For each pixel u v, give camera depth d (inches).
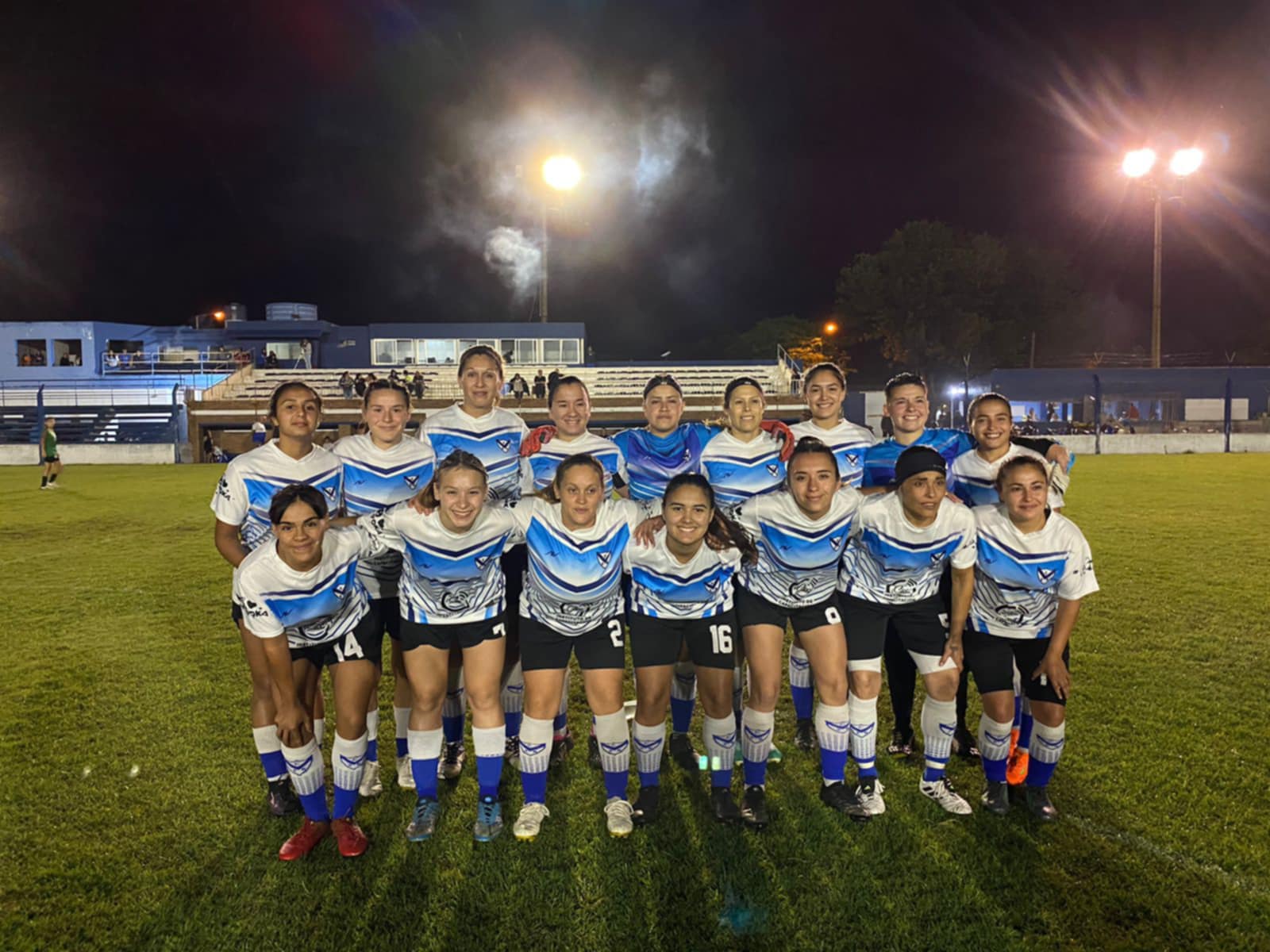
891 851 120.3
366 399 149.0
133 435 1122.0
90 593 289.4
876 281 1903.3
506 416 164.9
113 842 124.9
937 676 133.8
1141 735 156.7
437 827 129.3
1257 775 140.0
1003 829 125.6
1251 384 1200.2
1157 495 532.4
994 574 129.7
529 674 127.5
